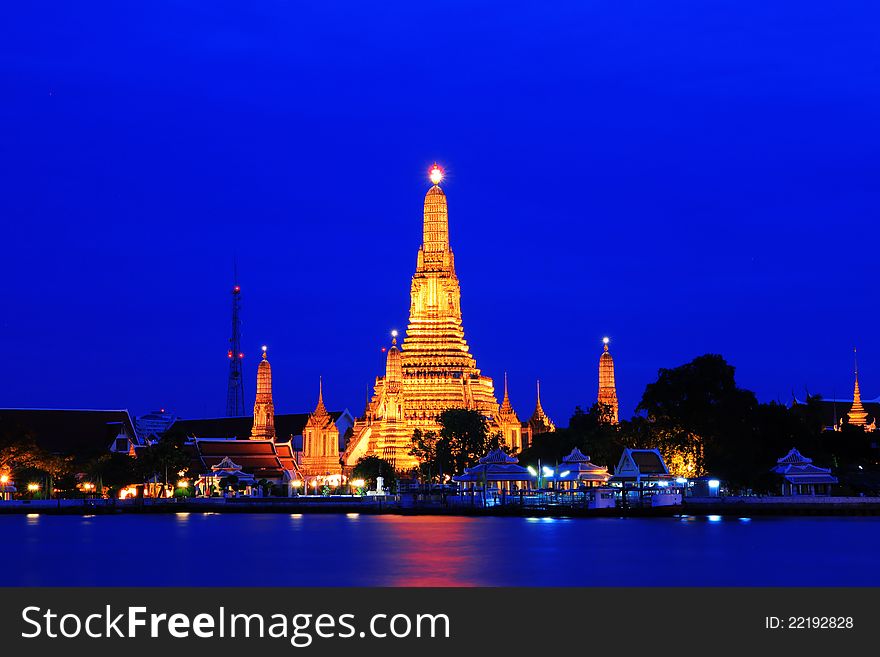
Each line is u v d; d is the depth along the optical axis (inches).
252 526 7790.4
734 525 7352.4
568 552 5654.5
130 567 5251.0
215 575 4955.7
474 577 4793.3
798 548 5753.0
